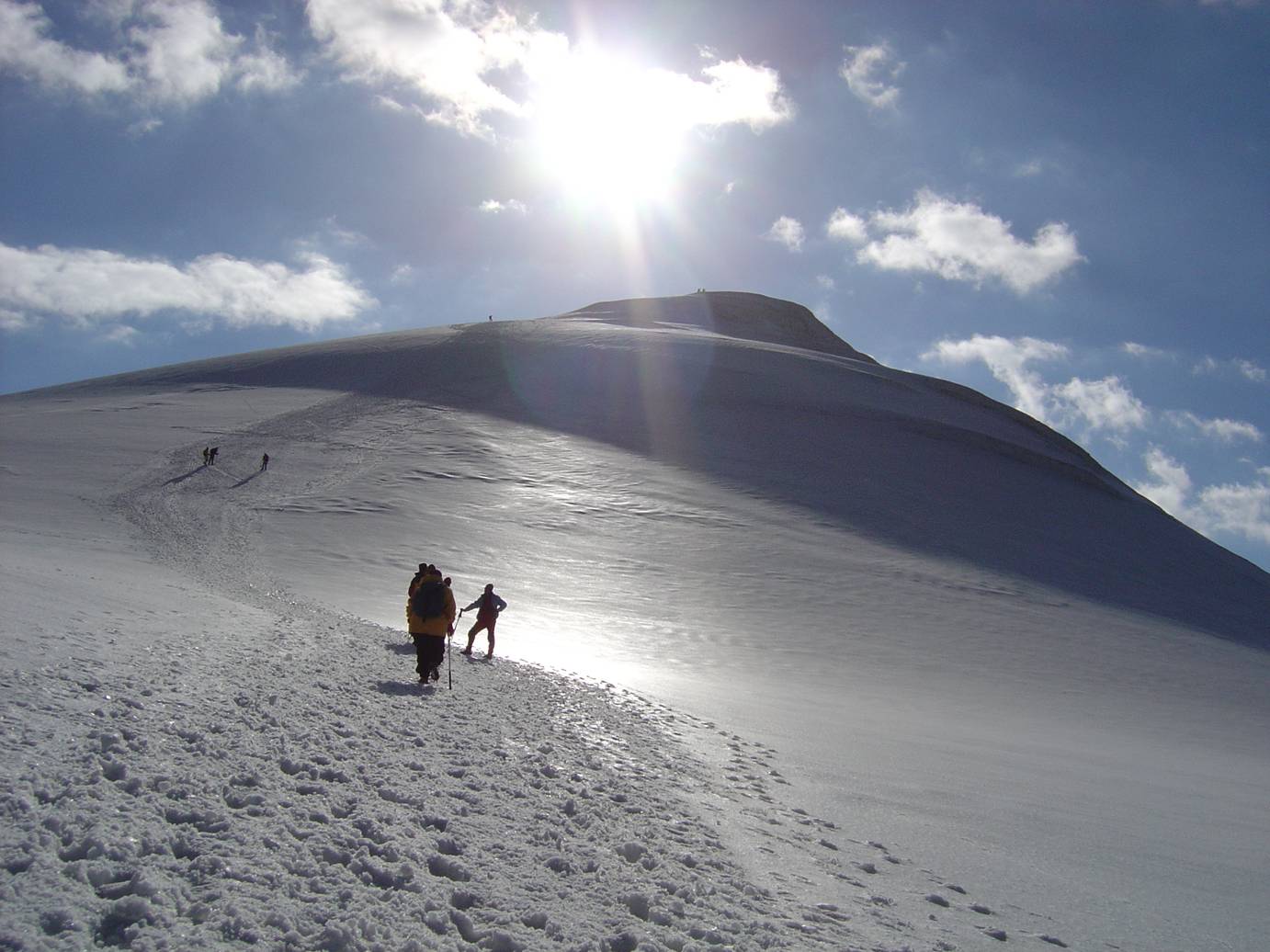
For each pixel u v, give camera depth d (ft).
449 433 186.91
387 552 119.96
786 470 187.21
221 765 19.76
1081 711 94.43
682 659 92.12
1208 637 141.08
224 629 42.27
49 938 11.62
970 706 89.04
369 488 149.38
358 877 16.17
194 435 175.22
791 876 22.91
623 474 170.71
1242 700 107.86
